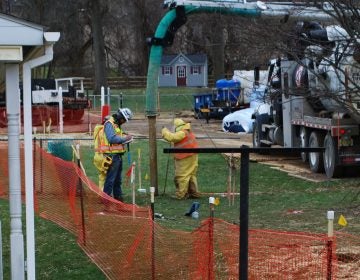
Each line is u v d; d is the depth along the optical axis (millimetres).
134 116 62906
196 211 17281
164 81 105312
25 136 9641
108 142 18188
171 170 26531
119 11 90938
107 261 12133
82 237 13609
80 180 14352
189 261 10492
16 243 9930
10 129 9695
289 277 9625
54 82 54125
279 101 26328
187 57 104625
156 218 16656
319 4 13984
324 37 15820
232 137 41625
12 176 9789
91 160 29016
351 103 15836
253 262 9797
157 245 10852
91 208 14516
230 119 47094
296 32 15055
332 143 24031
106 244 12375
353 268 10758
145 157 30625
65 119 48781
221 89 57406
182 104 75500
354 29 13695
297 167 27484
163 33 20562
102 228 12766
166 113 66750
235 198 20484
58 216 16141
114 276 11469
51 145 22453
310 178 24328
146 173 25797
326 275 9055
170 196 20844
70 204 15250
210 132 46812
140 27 90438
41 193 16906
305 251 9781
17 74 9555
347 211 17469
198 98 59531
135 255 11250
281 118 30906
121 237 12039
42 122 45094
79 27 87125
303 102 26578
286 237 10078
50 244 14133
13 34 8688
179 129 19906
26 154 9672
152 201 12062
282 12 17500
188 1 19969
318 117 25438
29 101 9578
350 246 11922
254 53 16031
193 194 20562
